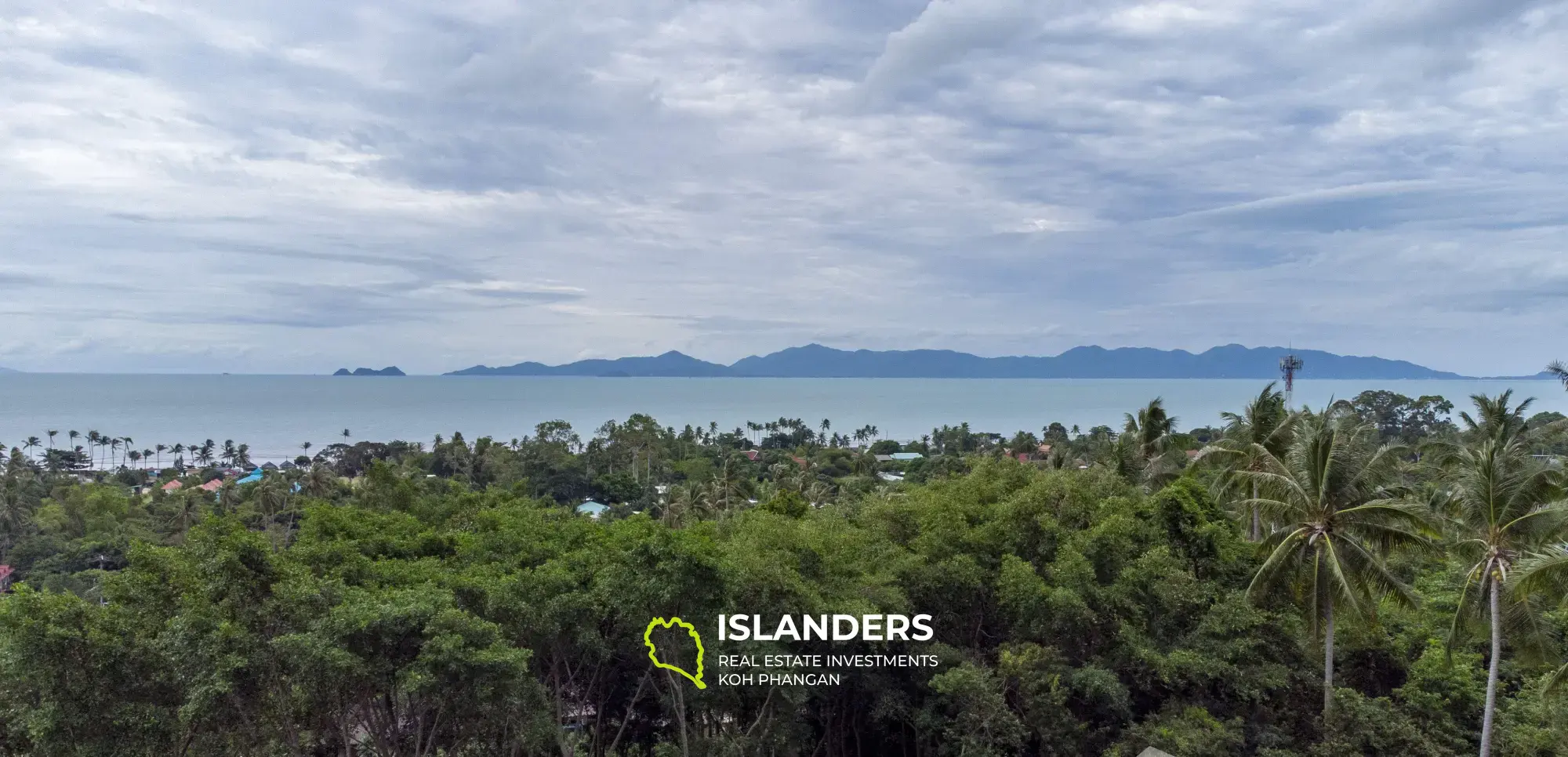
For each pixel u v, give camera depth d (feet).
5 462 358.43
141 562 66.44
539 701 70.49
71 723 57.72
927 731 86.53
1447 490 138.31
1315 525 84.17
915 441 594.24
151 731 60.54
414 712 74.38
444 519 119.24
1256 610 89.66
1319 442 84.99
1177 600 89.66
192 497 247.91
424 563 81.92
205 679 59.06
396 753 73.87
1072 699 90.53
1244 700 85.71
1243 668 86.58
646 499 329.31
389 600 67.05
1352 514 82.69
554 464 346.95
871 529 112.78
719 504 246.27
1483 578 81.10
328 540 84.48
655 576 70.28
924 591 96.43
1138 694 93.50
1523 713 84.48
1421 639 97.35
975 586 94.22
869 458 399.24
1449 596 103.24
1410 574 126.31
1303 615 88.33
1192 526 99.91
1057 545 95.86
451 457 352.69
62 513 248.93
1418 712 85.92
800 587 79.20
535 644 77.30
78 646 58.13
